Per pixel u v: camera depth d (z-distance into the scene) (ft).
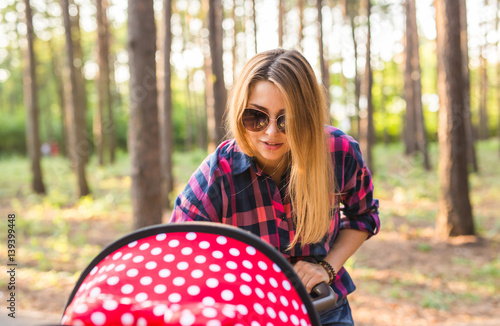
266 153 4.10
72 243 24.89
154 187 19.40
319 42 44.91
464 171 26.03
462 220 26.03
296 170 4.10
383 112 101.40
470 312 16.51
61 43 70.13
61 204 37.22
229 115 4.33
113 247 3.36
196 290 3.04
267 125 3.97
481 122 101.40
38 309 14.71
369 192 4.88
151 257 3.23
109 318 2.73
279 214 4.36
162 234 3.36
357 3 67.87
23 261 20.94
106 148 77.05
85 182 39.45
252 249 3.32
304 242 4.33
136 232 3.35
